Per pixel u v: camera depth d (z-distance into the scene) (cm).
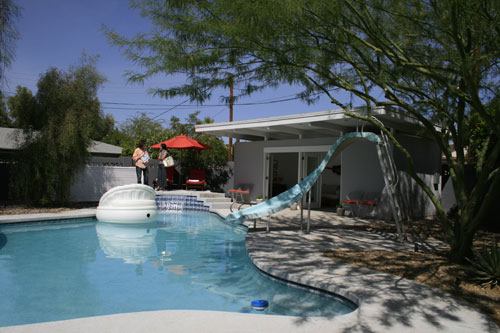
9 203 1133
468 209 499
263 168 1422
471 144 836
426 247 629
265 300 401
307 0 369
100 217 969
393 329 286
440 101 594
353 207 1093
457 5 353
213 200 1310
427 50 522
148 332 267
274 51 445
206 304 387
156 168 1603
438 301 354
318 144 1231
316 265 489
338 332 278
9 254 613
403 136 1070
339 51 527
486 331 286
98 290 430
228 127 1313
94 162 1562
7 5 844
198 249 675
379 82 520
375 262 510
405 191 1053
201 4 399
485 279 411
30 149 1044
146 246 694
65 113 1045
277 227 841
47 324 277
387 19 469
